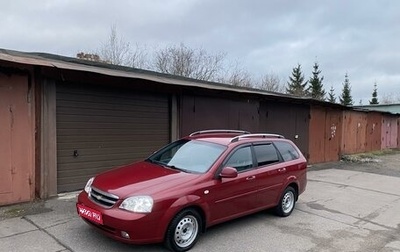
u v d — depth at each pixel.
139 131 8.68
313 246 5.21
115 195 4.40
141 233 4.22
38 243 4.67
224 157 5.39
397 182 11.31
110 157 8.05
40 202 6.56
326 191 9.41
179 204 4.51
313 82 57.94
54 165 6.93
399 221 6.81
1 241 4.69
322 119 16.03
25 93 6.46
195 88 9.20
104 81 7.72
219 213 5.12
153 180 4.75
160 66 30.53
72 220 5.59
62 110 7.09
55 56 8.68
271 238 5.43
